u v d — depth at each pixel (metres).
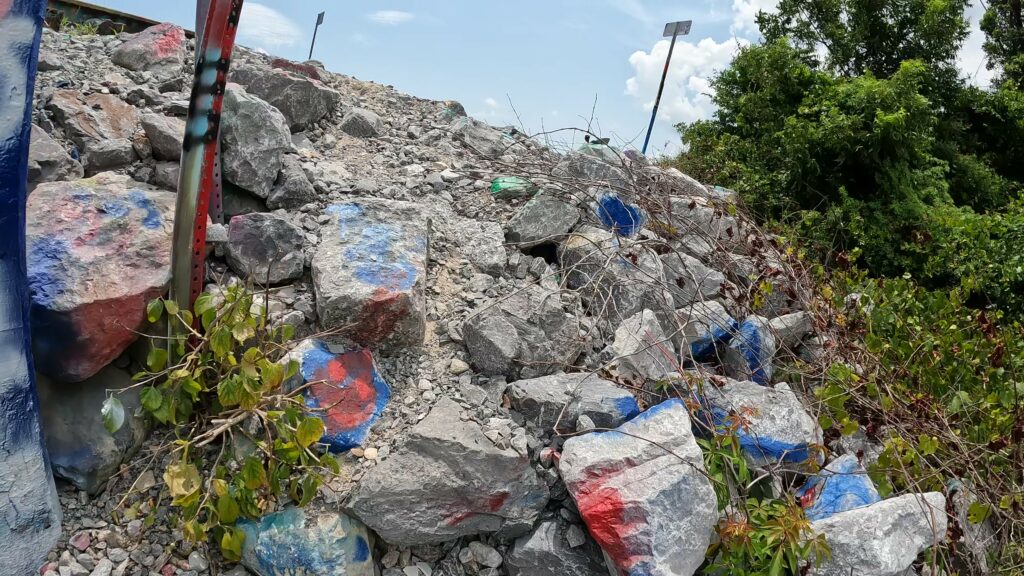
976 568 2.96
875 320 4.14
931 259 6.71
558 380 2.89
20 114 2.22
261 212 3.40
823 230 6.82
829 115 7.30
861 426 3.43
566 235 3.77
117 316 2.51
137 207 2.85
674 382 2.98
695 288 3.71
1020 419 3.46
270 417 2.45
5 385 2.16
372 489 2.38
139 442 2.59
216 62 2.47
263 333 2.73
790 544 2.47
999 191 9.55
